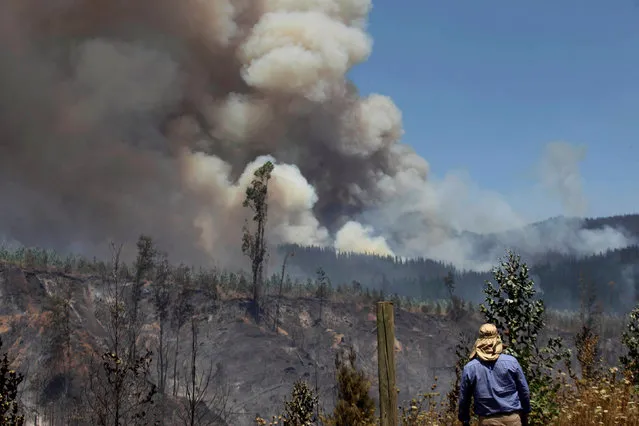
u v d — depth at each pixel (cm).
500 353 552
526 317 988
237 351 12812
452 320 18688
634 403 772
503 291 1016
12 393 1220
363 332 16700
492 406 538
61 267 14412
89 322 11481
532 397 868
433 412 880
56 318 10656
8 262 13612
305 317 16812
